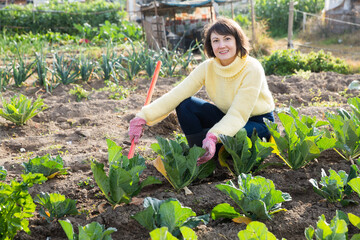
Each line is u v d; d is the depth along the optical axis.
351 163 3.51
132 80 7.57
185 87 3.40
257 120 3.40
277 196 2.61
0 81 6.85
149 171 3.55
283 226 2.68
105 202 3.11
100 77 7.79
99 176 2.78
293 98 6.22
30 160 3.36
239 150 3.14
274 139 3.26
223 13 14.64
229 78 3.25
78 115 5.65
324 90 6.69
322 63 8.41
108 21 15.22
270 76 7.78
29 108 5.09
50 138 4.72
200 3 12.49
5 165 3.80
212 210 2.64
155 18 12.08
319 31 12.90
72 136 4.77
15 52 10.77
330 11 12.70
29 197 2.61
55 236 2.75
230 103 3.35
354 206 2.88
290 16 10.68
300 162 3.33
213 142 3.02
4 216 2.53
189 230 2.13
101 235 2.23
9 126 5.06
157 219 2.43
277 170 3.45
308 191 3.15
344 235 2.10
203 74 3.40
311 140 3.22
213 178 3.43
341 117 3.47
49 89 7.07
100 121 5.29
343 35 12.06
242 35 3.16
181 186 3.06
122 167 2.90
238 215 2.66
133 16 18.62
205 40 3.29
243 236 2.13
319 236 2.15
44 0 19.42
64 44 13.59
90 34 14.89
